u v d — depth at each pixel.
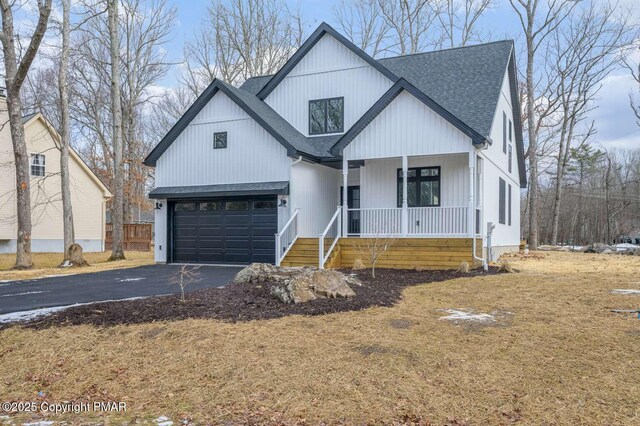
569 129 33.47
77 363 5.68
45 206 25.02
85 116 37.41
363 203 16.59
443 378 4.78
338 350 5.55
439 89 16.83
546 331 6.18
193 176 17.19
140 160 41.31
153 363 5.52
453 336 6.02
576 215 43.34
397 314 7.18
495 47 18.41
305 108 18.28
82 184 27.38
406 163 14.54
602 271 12.62
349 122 17.59
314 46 18.25
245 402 4.54
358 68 17.58
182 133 17.41
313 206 17.08
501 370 4.93
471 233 13.65
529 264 15.16
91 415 4.46
